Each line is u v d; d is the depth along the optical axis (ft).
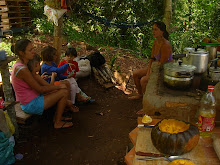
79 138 10.71
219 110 6.90
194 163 5.31
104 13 29.78
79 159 9.25
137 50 28.96
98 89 16.67
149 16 30.17
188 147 5.50
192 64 8.93
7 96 9.94
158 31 11.85
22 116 10.54
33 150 9.73
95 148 9.99
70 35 25.54
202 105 6.77
